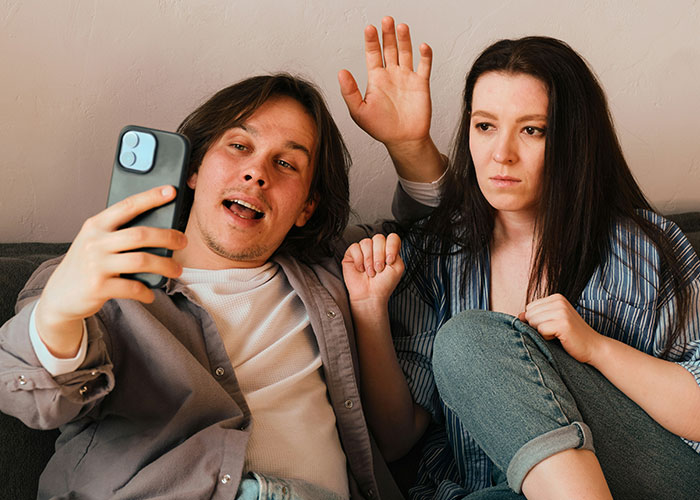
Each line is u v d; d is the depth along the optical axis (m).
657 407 0.99
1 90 1.19
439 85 1.50
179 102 1.31
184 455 0.89
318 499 0.95
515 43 1.15
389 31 1.24
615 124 1.62
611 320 1.13
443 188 1.32
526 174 1.12
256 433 0.99
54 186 1.25
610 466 0.95
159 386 0.94
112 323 0.94
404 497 1.24
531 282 1.18
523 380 0.91
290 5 1.35
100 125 1.26
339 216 1.24
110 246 0.71
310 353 1.10
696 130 1.67
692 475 0.99
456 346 0.95
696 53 1.63
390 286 1.16
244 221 1.04
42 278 0.99
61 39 1.21
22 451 0.96
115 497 0.86
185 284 1.04
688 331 1.13
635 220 1.17
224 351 1.00
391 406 1.19
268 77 1.14
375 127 1.26
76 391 0.81
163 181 0.77
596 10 1.55
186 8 1.28
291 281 1.11
